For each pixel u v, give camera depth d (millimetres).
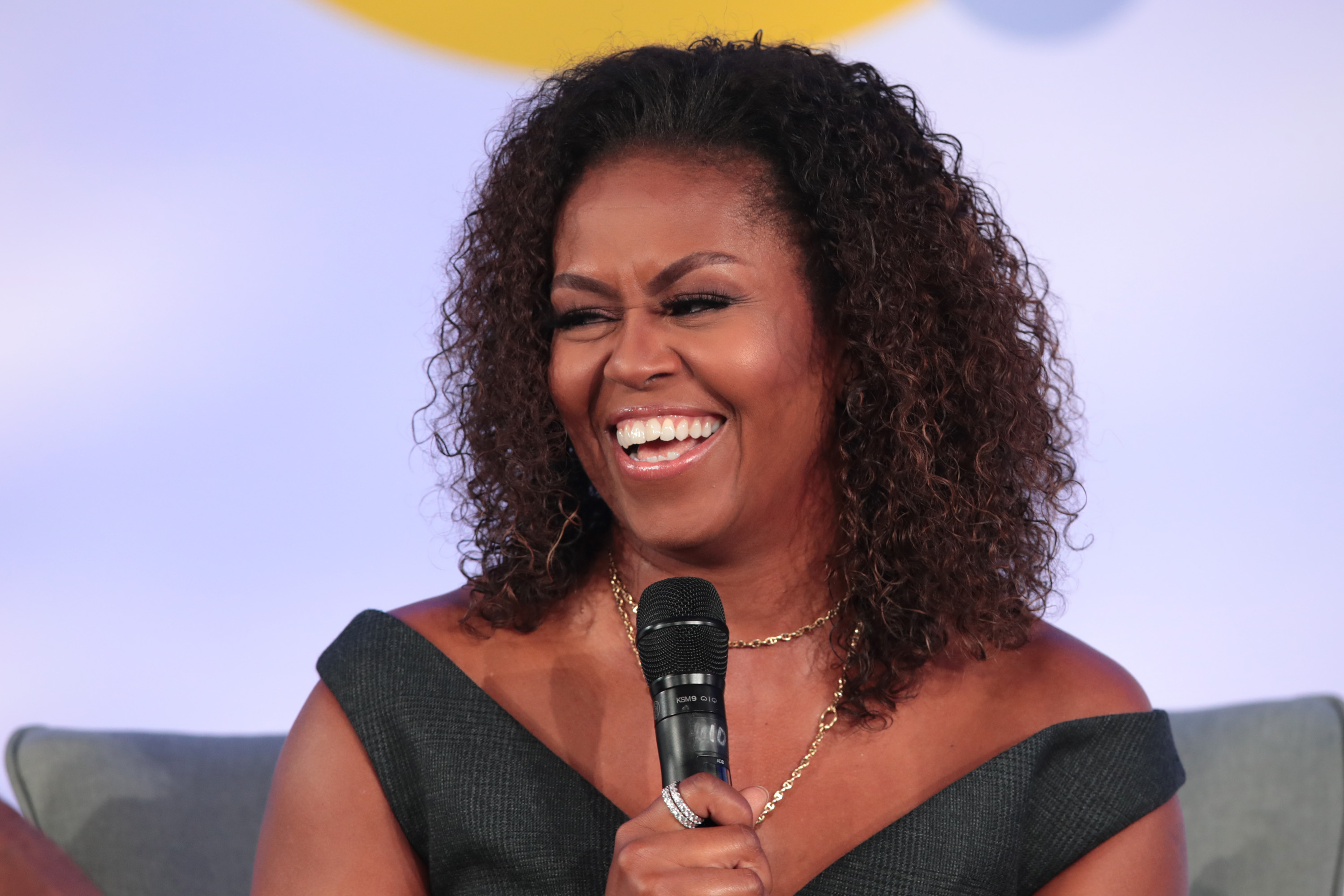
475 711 6230
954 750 6301
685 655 4906
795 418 6098
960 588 6488
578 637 6633
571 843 5891
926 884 5781
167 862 7680
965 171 12805
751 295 5941
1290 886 7992
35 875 3641
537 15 12797
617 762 6230
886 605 6375
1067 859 6141
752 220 6023
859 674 6391
